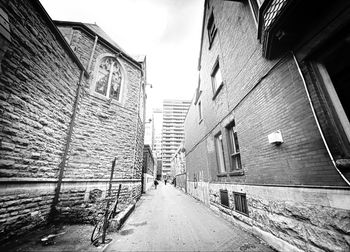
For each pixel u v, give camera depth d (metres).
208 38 8.71
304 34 2.70
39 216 3.96
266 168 3.74
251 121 4.45
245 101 4.79
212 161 8.02
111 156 6.72
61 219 4.41
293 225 2.90
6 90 3.18
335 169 2.24
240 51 5.11
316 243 2.46
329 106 2.40
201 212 7.08
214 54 7.73
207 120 9.05
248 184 4.49
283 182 3.18
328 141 2.32
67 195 4.95
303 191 2.73
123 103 7.88
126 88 8.25
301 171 2.78
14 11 3.29
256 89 4.23
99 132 6.48
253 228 4.11
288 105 3.12
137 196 9.44
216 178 7.34
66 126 5.21
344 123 2.27
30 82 3.77
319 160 2.47
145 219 5.62
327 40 2.37
